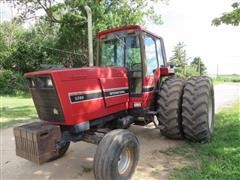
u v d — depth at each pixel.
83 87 3.58
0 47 21.75
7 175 4.10
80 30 18.61
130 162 3.66
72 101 3.43
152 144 5.18
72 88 3.44
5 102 13.28
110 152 3.28
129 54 4.82
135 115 4.77
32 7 20.22
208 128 4.87
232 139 5.12
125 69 4.55
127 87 4.56
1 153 5.13
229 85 24.47
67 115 3.39
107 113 4.03
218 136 5.36
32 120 8.32
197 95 4.78
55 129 3.40
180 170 3.93
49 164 4.46
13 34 24.95
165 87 5.05
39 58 20.86
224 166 3.91
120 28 4.84
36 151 3.23
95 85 3.77
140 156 4.56
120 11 18.19
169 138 5.41
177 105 4.89
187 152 4.67
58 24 21.39
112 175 3.27
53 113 3.51
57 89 3.30
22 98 15.80
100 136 3.79
